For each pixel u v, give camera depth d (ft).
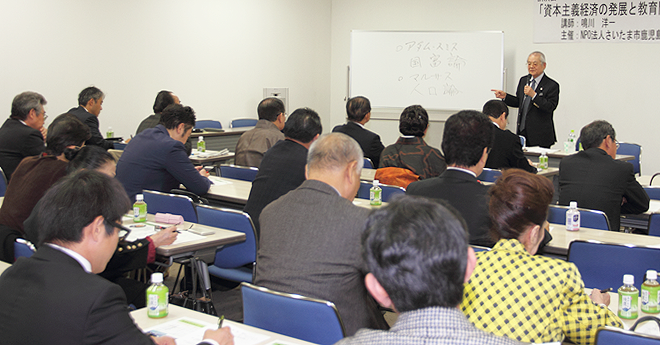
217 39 23.95
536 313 4.37
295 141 9.72
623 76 23.08
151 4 21.65
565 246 7.58
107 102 20.70
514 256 4.61
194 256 7.95
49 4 18.85
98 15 20.15
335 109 29.09
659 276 6.57
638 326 5.36
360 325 5.32
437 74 25.26
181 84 22.93
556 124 24.56
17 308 4.12
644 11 22.52
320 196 5.60
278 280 5.41
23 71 18.42
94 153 7.76
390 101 25.95
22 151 13.58
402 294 2.66
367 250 2.81
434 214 2.77
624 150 18.11
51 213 4.30
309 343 4.73
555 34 24.03
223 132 21.45
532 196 4.77
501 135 14.05
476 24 25.52
